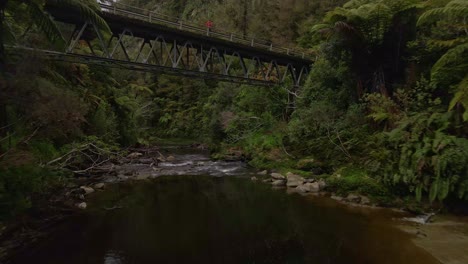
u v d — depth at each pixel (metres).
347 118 13.56
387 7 12.88
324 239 7.18
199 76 17.42
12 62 7.87
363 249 6.57
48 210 8.58
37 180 8.15
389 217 8.46
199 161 19.17
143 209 9.49
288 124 18.56
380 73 14.16
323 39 20.08
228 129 23.02
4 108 7.88
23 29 11.16
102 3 13.65
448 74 9.99
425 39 12.84
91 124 16.38
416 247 6.55
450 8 8.96
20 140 8.70
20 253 6.42
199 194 11.38
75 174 13.27
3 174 7.02
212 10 45.81
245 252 6.57
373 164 10.57
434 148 8.60
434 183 8.37
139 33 15.48
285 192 11.49
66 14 12.33
